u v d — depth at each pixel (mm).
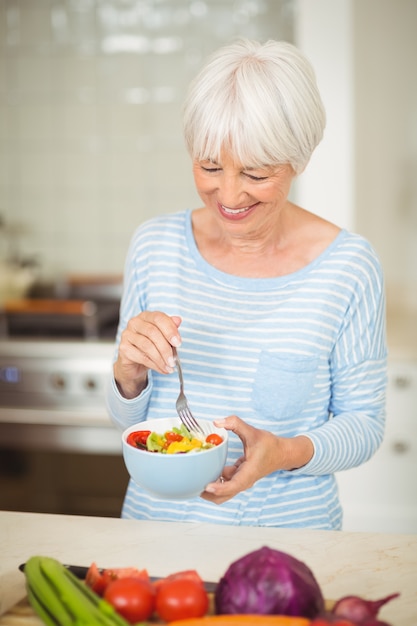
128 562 948
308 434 1163
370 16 2551
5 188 3018
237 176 1087
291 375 1218
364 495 2309
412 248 2709
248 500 1213
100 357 2406
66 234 3012
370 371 1263
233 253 1272
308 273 1240
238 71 1061
